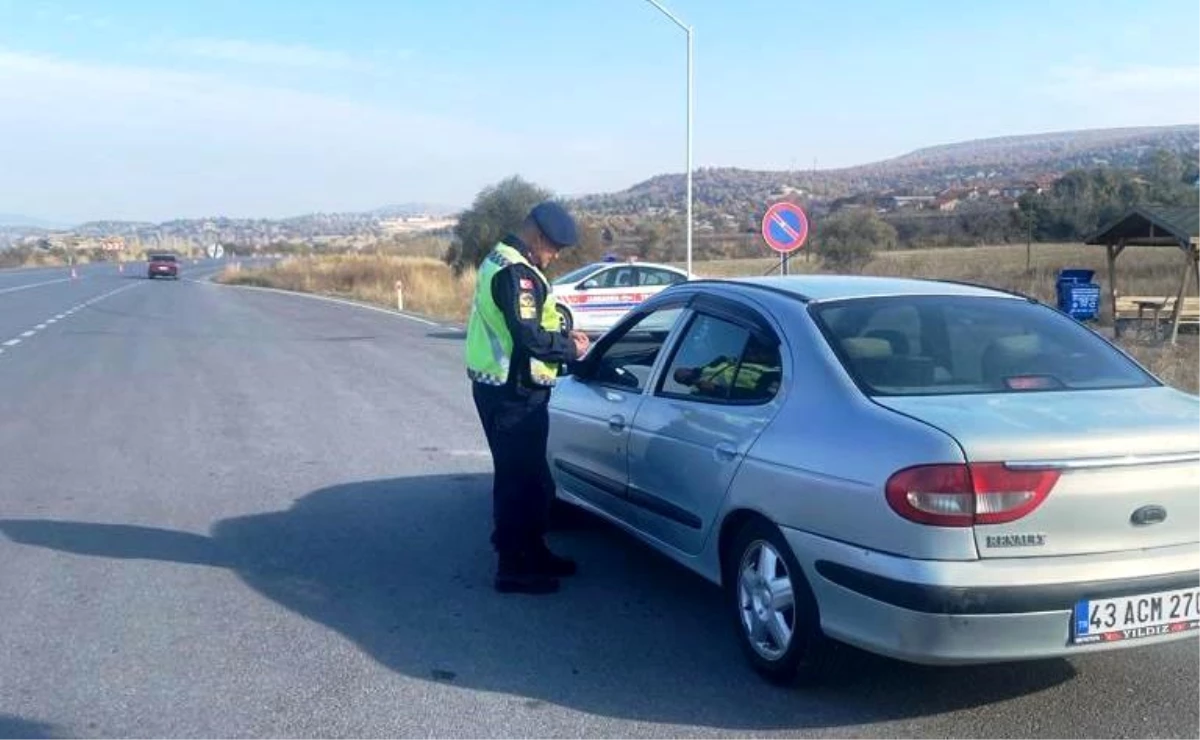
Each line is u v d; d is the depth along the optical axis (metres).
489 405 6.20
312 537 7.45
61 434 11.40
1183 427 4.44
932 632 4.18
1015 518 4.18
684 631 5.69
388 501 8.45
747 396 5.27
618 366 6.68
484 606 6.06
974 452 4.18
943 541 4.17
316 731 4.50
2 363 18.27
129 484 9.02
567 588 6.38
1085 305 21.72
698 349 5.83
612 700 4.83
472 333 6.25
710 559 5.38
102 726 4.54
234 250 160.62
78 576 6.56
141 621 5.80
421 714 4.68
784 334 5.21
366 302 39.81
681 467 5.55
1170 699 4.79
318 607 6.04
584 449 6.69
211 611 5.96
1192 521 4.38
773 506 4.82
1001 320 5.38
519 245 6.18
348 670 5.16
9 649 5.39
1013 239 52.19
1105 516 4.25
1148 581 4.26
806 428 4.78
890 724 4.57
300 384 15.50
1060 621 4.20
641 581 6.51
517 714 4.68
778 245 14.91
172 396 14.28
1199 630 4.38
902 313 5.30
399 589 6.36
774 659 4.91
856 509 4.40
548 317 6.16
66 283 56.47
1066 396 4.77
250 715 4.66
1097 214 48.34
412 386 15.23
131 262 115.88
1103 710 4.69
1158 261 40.22
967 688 4.92
